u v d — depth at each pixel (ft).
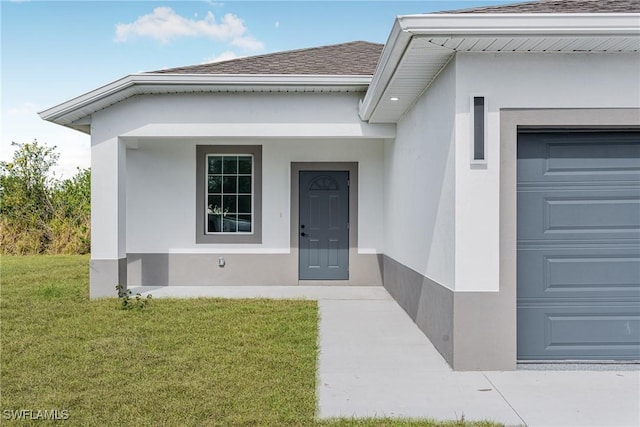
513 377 15.17
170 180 33.78
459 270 15.87
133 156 33.68
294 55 34.01
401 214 26.45
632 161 16.38
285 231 34.12
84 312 23.75
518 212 16.43
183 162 33.73
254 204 34.14
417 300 22.22
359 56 33.37
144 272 33.71
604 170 16.39
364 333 20.92
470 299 15.84
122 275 28.32
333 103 27.76
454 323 15.88
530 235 16.43
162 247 33.76
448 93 16.66
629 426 11.57
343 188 34.53
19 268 41.39
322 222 34.50
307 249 34.53
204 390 13.70
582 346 16.40
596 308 16.38
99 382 14.29
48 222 60.64
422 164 21.02
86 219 59.57
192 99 27.50
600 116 15.70
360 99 27.73
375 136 27.89
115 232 27.84
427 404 13.00
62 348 17.62
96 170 27.84
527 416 12.16
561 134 16.42
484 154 15.70
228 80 26.09
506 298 15.83
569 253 16.43
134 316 22.91
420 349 18.47
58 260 48.24
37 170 62.69
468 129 15.80
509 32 13.98
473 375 15.40
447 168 16.80
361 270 34.17
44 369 15.43
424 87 20.06
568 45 15.02
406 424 11.58
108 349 17.51
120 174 28.07
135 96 27.55
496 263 15.80
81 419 11.89
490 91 15.74
